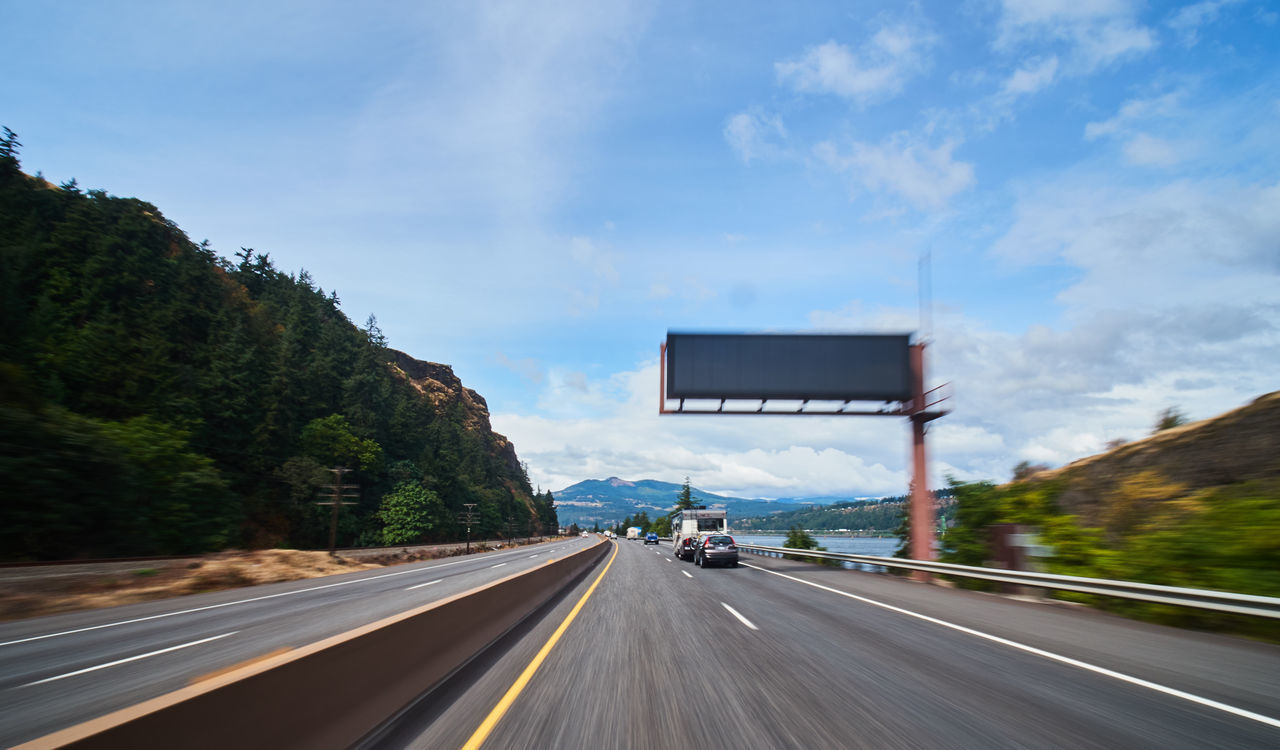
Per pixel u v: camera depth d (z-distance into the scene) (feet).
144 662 29.86
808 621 38.01
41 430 133.49
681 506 460.14
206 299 288.10
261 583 89.30
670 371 75.82
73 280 238.48
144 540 154.20
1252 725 17.28
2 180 267.18
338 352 379.96
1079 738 16.24
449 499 402.52
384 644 18.49
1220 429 69.67
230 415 233.35
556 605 46.78
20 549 123.54
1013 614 40.98
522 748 15.75
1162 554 42.50
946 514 73.92
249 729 11.61
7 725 19.89
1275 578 35.83
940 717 18.13
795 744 15.97
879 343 76.74
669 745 15.97
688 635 33.06
